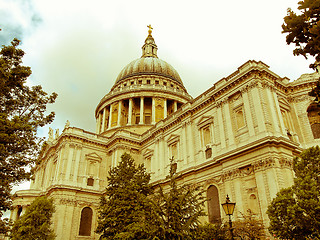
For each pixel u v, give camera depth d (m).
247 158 31.77
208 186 36.34
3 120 20.50
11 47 22.86
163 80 80.44
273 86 35.50
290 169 29.70
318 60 12.77
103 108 76.12
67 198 49.06
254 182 30.73
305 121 37.00
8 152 21.20
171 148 47.06
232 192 32.34
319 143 35.19
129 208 28.23
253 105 33.66
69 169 51.66
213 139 38.66
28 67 23.77
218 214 33.59
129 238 23.27
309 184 21.53
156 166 48.44
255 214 27.11
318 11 12.24
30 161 23.20
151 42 98.38
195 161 40.56
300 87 38.66
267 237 26.55
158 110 70.94
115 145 55.34
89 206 51.47
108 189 32.31
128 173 32.59
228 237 24.92
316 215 19.91
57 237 45.25
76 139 55.03
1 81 21.80
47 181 57.03
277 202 22.23
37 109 24.66
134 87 73.62
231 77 38.88
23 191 58.19
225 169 34.09
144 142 55.56
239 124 35.59
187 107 45.00
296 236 20.72
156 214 21.86
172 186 24.75
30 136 23.06
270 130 31.42
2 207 22.12
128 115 70.38
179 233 20.80
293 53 13.28
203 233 24.17
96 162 56.03
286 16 12.94
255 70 34.59
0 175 21.20
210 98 40.59
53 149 60.34
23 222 41.44
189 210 22.98
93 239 49.53
